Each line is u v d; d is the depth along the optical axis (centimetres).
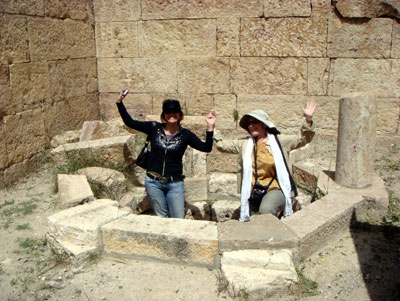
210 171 600
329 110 705
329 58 682
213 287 330
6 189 525
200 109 754
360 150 463
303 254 366
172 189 420
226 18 699
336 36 669
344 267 357
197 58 728
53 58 641
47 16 621
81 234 367
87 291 328
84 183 475
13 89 548
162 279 342
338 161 484
